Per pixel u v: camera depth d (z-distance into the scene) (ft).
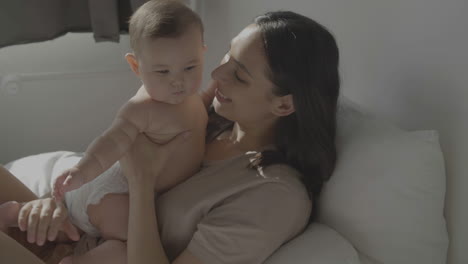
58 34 6.47
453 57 3.72
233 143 4.36
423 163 3.75
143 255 3.74
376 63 4.60
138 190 3.86
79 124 7.25
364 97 4.86
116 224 4.08
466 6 3.57
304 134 3.95
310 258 3.70
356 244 4.03
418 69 4.09
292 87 3.79
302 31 3.78
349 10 4.84
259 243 3.69
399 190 3.80
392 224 3.87
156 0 3.84
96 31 6.38
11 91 6.62
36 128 7.11
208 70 7.38
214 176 4.05
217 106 4.13
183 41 3.65
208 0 7.03
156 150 3.97
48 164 5.29
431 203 3.83
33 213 4.03
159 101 3.94
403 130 4.09
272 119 4.13
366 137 3.98
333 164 4.04
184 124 4.01
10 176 4.50
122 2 6.51
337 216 4.08
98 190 4.08
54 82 6.93
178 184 4.22
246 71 3.85
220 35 7.01
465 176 3.78
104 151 3.68
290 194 3.81
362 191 3.89
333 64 3.92
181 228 3.98
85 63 7.24
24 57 7.01
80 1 6.43
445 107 3.86
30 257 3.67
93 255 4.01
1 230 4.08
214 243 3.70
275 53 3.73
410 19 4.13
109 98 7.24
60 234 4.45
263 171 3.91
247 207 3.74
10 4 6.13
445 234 3.93
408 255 3.93
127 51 7.34
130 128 3.83
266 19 3.90
